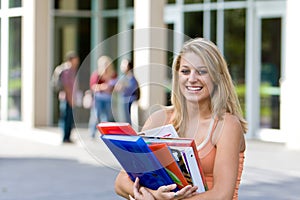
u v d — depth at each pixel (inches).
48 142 698.2
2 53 849.5
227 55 734.5
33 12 810.8
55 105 863.7
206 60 123.0
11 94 850.1
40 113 830.5
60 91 676.7
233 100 127.3
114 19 922.7
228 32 734.5
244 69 717.3
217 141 124.2
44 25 816.3
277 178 467.8
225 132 123.6
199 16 769.6
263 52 705.6
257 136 705.0
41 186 446.3
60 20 901.2
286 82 618.5
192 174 120.5
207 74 123.8
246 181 456.1
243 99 716.7
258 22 709.3
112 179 474.0
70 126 683.4
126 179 126.0
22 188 438.3
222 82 125.0
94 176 487.5
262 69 707.4
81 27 916.6
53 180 470.6
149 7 693.9
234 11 728.3
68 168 526.6
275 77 695.7
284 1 684.1
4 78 851.4
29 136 753.6
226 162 121.9
